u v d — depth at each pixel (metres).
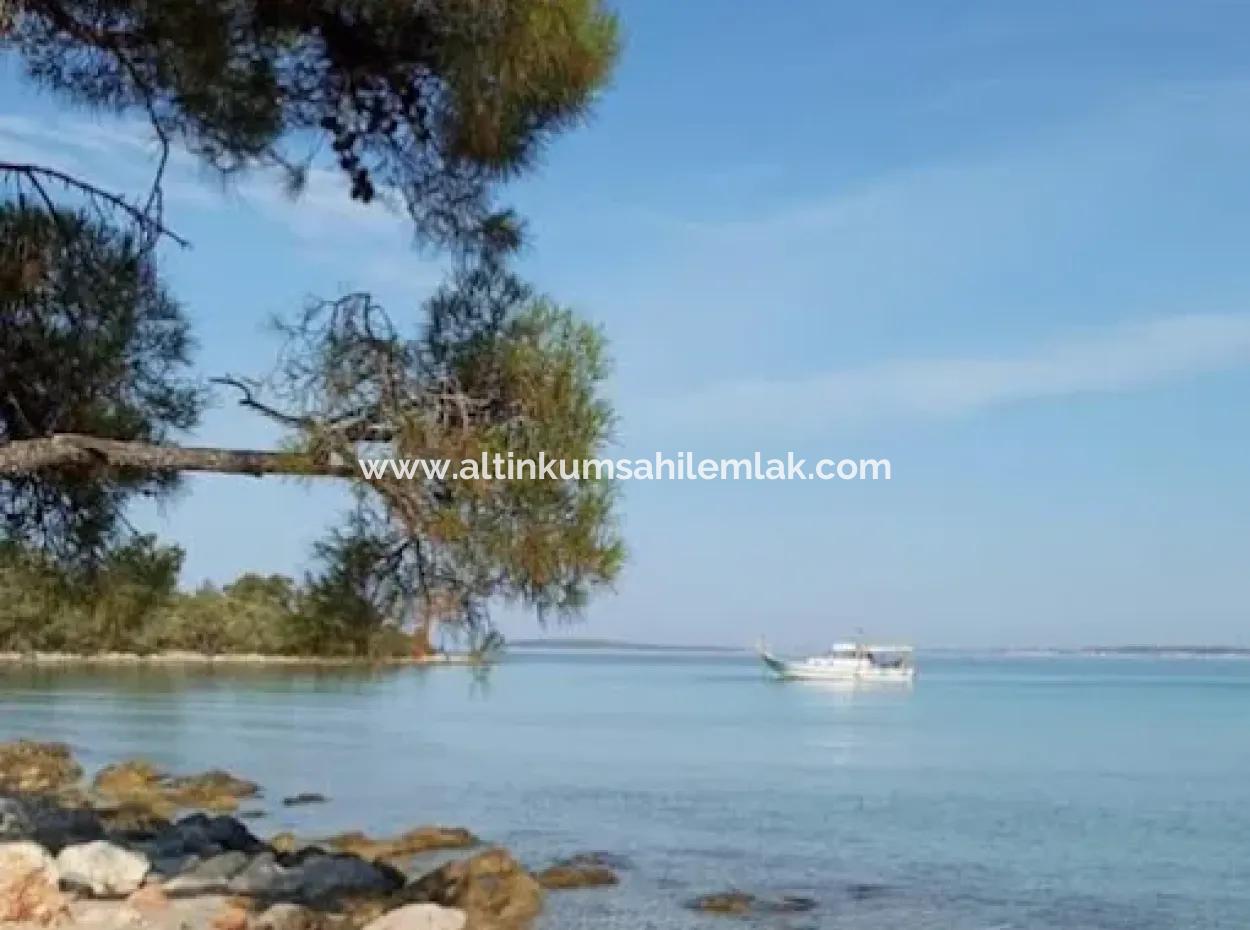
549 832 27.23
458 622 8.01
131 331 9.86
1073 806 33.75
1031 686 143.12
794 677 134.75
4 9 7.96
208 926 11.88
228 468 8.27
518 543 7.67
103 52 8.70
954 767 44.38
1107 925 19.69
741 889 21.08
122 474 10.19
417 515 7.81
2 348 9.62
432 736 54.66
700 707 87.06
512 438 7.78
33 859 10.82
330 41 8.49
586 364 8.00
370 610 8.05
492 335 8.09
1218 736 61.31
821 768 43.38
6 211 8.97
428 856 22.16
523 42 7.94
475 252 8.81
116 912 11.84
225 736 51.56
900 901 20.88
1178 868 24.66
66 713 62.09
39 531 10.61
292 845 20.62
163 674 100.75
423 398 7.94
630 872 22.03
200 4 8.26
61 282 9.41
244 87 8.55
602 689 122.75
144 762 35.38
